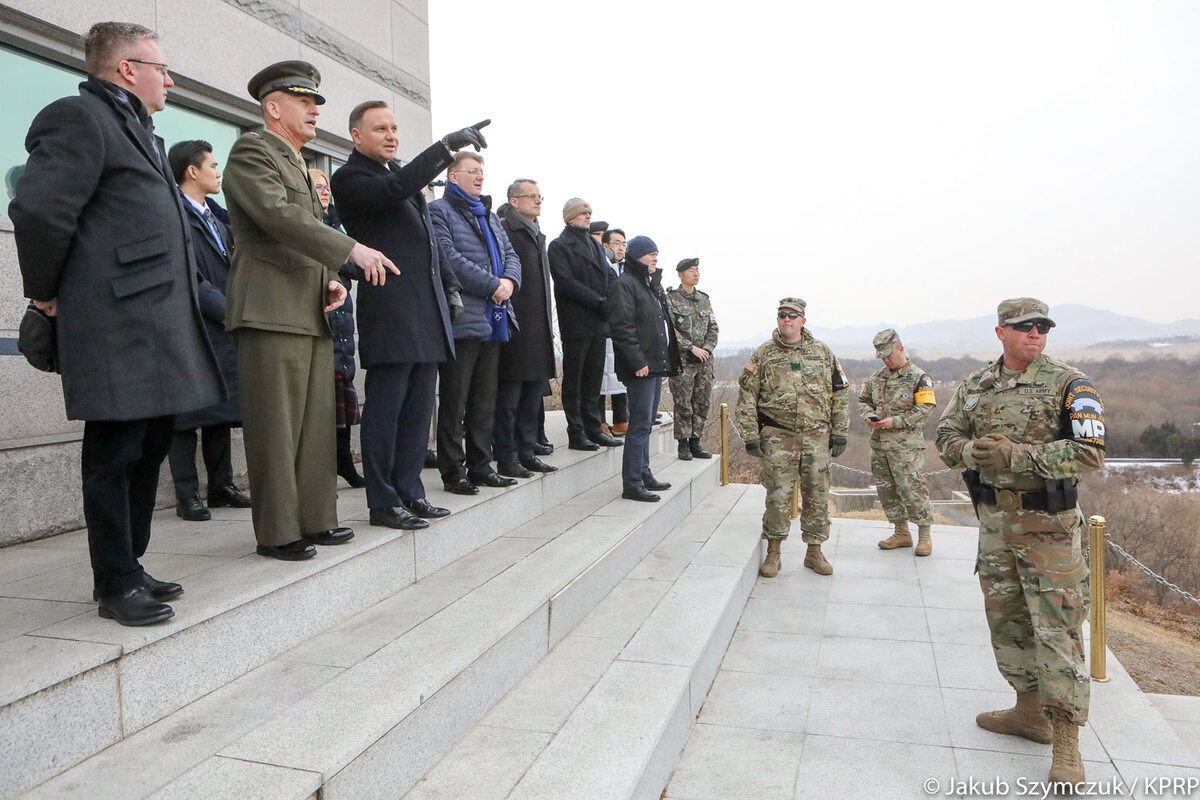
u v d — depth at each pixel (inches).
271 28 200.8
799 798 123.0
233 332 114.0
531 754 103.7
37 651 80.4
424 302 139.6
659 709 118.9
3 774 70.6
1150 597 814.5
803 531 242.8
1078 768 125.0
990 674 170.6
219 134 194.4
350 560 122.5
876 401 265.1
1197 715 183.5
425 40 278.5
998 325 134.1
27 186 82.0
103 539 89.0
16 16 138.9
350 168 138.3
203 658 93.8
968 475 138.6
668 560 206.5
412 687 97.3
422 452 149.4
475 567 152.9
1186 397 1744.6
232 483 162.4
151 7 165.6
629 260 222.1
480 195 175.0
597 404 259.8
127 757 79.5
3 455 132.6
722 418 342.6
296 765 78.4
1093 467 121.3
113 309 87.9
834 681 167.3
